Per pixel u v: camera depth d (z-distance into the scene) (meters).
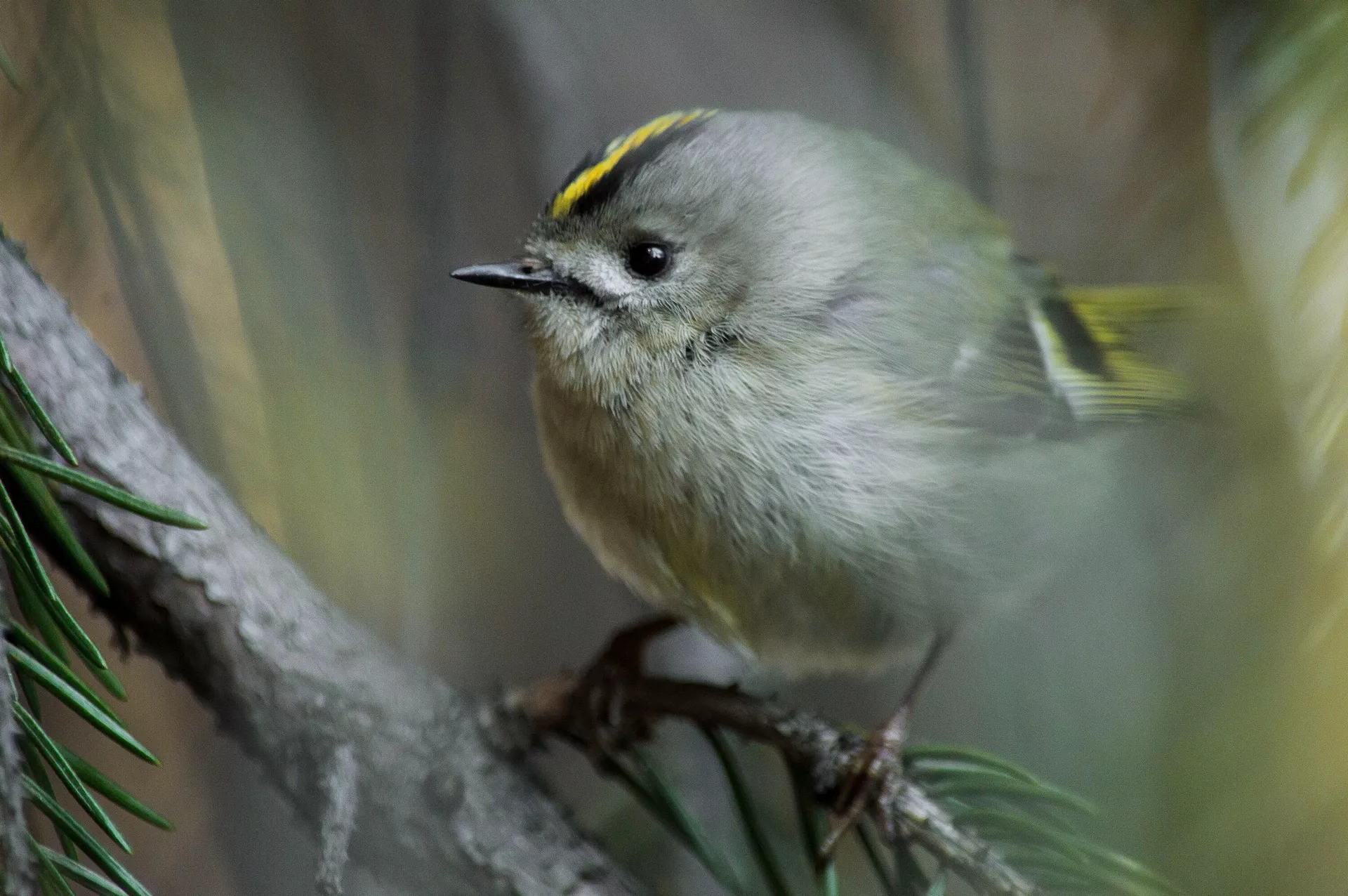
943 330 1.48
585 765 1.51
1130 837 1.48
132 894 1.42
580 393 1.47
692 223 1.47
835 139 1.48
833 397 1.47
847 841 1.48
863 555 1.47
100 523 1.44
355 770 1.44
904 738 1.46
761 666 1.48
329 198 1.49
